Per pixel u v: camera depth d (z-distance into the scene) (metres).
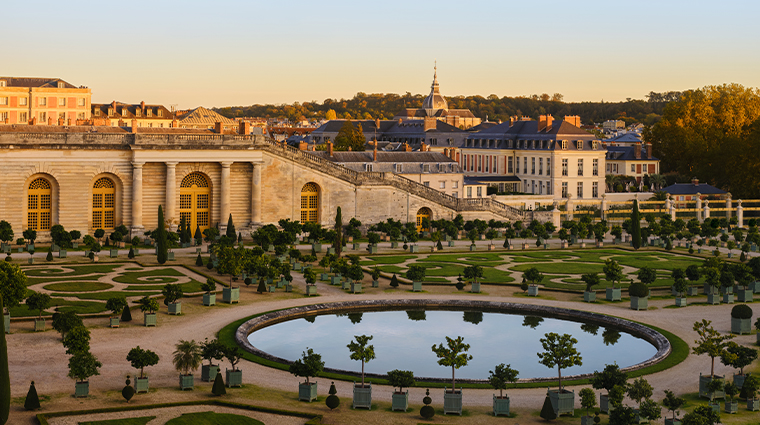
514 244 146.12
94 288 96.00
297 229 137.88
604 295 99.69
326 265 106.88
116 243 130.12
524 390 64.06
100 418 53.03
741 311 80.81
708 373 68.06
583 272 115.81
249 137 147.25
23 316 80.56
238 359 63.16
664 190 194.50
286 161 150.50
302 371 58.84
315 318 89.31
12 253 122.25
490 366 72.00
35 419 52.09
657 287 103.44
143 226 141.25
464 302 94.56
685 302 94.38
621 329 85.31
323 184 153.75
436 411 58.25
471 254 132.50
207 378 63.75
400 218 158.88
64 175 135.38
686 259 130.50
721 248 146.00
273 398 59.59
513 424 55.53
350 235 141.25
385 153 182.50
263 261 99.62
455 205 161.38
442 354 58.69
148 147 139.00
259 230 130.12
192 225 146.00
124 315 81.25
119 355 69.38
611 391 54.53
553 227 157.00
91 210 138.50
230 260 95.38
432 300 94.88
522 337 81.94
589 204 184.38
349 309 92.56
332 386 58.59
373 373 68.50
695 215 188.75
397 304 94.12
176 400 57.53
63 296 90.94
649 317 88.19
